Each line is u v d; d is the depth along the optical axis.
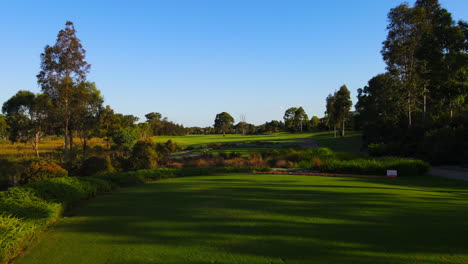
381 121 45.44
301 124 120.31
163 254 5.11
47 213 7.14
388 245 5.18
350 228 6.15
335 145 54.12
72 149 40.09
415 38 37.06
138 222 7.17
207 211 7.94
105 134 44.62
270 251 5.07
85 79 37.06
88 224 7.22
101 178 14.02
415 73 37.53
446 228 6.03
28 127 38.69
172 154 40.75
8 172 18.00
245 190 11.12
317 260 4.64
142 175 16.33
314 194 10.05
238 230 6.24
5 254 5.02
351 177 15.73
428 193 10.26
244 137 93.75
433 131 25.77
